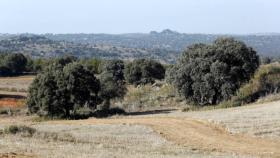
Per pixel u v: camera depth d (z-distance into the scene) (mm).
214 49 87438
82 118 80312
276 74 92125
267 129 50875
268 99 80125
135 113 81125
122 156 30844
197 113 70875
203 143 46188
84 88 82562
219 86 84500
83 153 31203
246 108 71312
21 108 93750
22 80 167000
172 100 96750
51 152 30812
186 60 88562
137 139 46062
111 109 86688
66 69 83188
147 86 119000
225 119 58812
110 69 144625
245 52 87062
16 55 185000
